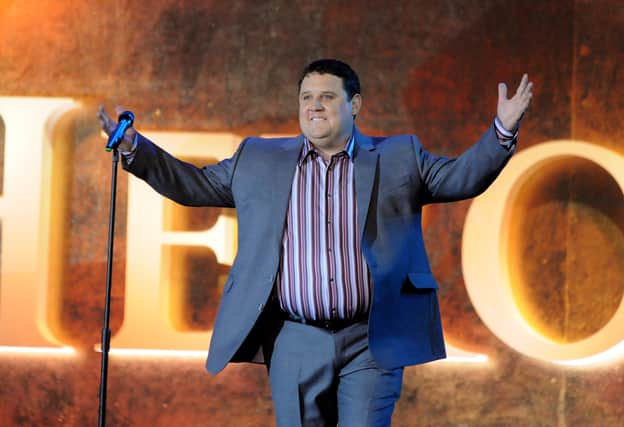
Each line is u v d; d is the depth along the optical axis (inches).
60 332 593.3
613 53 585.0
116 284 593.9
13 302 582.6
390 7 596.4
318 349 349.4
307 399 355.3
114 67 601.0
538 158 574.6
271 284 346.3
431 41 594.2
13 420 589.9
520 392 577.3
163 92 598.5
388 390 351.9
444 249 585.3
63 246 595.5
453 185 350.9
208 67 598.5
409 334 350.3
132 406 587.5
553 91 588.4
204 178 374.0
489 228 575.5
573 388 575.5
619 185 570.9
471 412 578.6
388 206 353.4
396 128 590.9
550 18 591.2
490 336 580.7
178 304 591.2
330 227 350.3
